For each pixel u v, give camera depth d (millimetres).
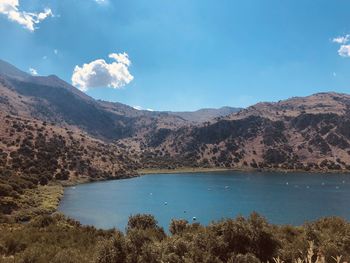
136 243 23641
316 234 23719
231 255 21188
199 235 23594
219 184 197250
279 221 95625
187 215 107500
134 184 196750
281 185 190125
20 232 35375
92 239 35250
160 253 22609
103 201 134000
